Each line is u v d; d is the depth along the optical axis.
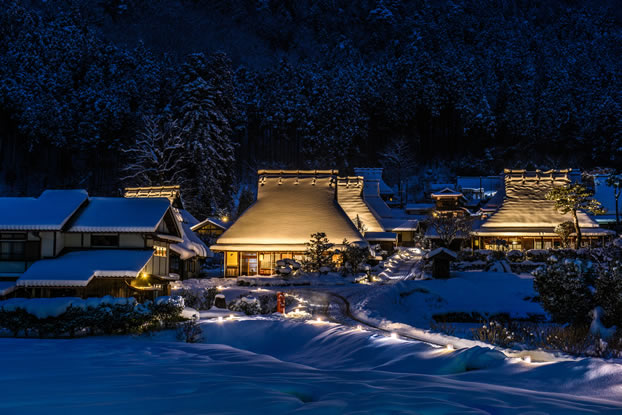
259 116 123.12
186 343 18.81
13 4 121.12
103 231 31.62
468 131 127.62
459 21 194.12
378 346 16.73
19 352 15.22
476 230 61.56
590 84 153.75
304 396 8.39
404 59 145.62
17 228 30.30
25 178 103.56
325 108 121.25
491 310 34.53
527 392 9.29
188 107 77.19
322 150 120.25
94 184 105.06
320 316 29.06
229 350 16.31
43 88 105.62
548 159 126.44
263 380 9.56
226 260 49.50
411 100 130.38
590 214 63.41
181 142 77.12
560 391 10.37
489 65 158.88
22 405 7.37
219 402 7.46
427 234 61.97
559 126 128.12
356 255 45.78
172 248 42.09
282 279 42.78
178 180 75.56
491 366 12.79
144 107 106.12
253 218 52.34
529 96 138.62
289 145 124.50
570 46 195.38
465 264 48.44
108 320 22.62
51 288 29.02
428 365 13.34
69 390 8.54
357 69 152.00
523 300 36.34
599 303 21.38
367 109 133.38
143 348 16.83
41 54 115.19
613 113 120.12
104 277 28.86
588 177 91.00
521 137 129.25
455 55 151.50
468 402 7.86
